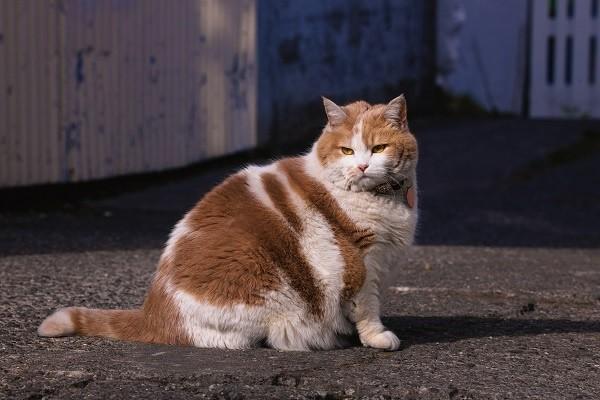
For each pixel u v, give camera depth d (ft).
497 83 59.72
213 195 15.53
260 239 14.66
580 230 32.04
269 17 44.24
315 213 14.94
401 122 15.46
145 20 36.52
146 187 37.09
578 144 49.14
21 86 31.37
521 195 38.52
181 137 39.09
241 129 42.75
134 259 23.82
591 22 57.62
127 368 14.01
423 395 13.20
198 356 14.64
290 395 13.03
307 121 47.93
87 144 34.19
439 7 59.77
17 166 31.48
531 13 58.85
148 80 36.96
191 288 14.88
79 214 31.65
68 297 19.20
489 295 20.67
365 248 15.06
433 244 28.30
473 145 48.60
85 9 33.58
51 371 13.89
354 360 14.79
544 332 17.22
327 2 49.06
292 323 14.94
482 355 15.38
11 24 30.81
